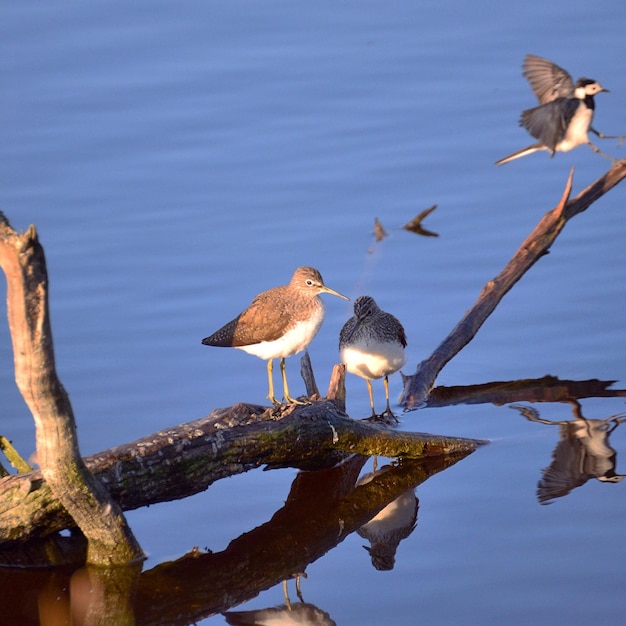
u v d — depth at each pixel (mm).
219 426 13992
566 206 20875
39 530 13305
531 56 15492
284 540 13820
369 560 13172
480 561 12867
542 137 15125
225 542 13797
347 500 14836
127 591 12797
